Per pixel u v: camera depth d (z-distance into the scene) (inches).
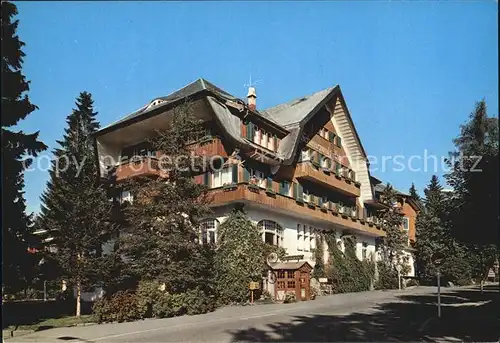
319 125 1523.1
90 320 753.6
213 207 1159.0
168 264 860.6
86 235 954.1
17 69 788.0
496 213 642.2
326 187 1503.4
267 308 906.7
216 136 1135.0
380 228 1824.6
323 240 1462.8
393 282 1777.8
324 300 1085.1
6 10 757.3
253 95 1401.3
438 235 2016.5
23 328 697.6
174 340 540.1
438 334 543.8
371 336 532.7
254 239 1111.6
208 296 896.3
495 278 2237.9
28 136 803.4
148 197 900.0
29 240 823.1
